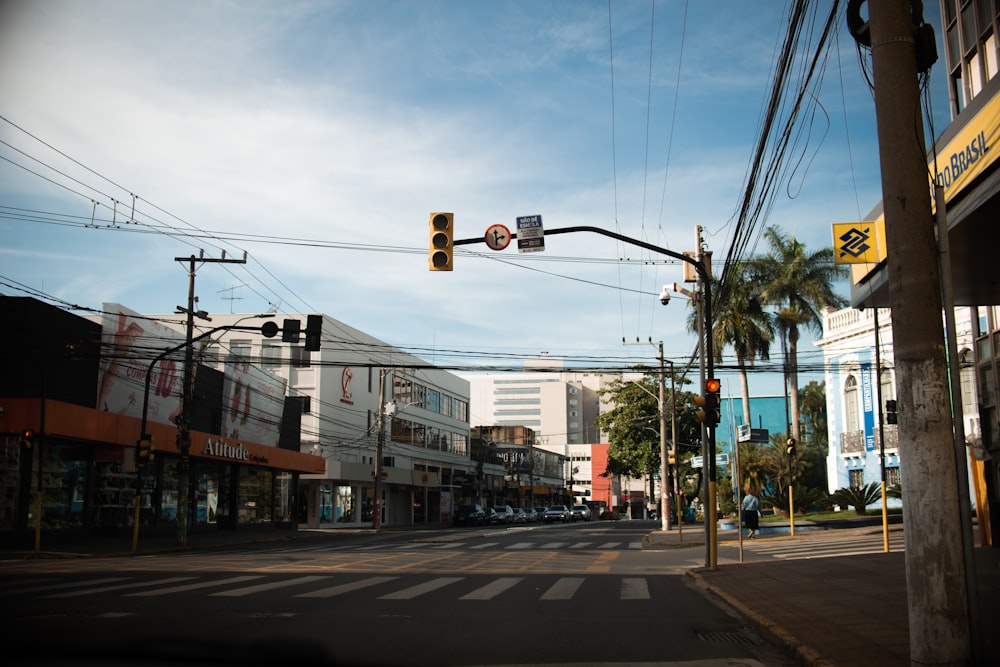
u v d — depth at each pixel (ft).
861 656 25.88
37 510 77.61
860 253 47.75
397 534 145.07
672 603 42.70
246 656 27.07
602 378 259.19
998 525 58.65
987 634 27.12
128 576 54.60
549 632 32.63
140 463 88.79
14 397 86.63
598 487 402.72
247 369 140.87
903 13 23.17
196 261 100.83
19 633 30.58
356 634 31.53
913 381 21.74
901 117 22.81
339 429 178.91
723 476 161.79
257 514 145.28
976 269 45.57
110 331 103.04
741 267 149.69
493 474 283.79
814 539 91.66
